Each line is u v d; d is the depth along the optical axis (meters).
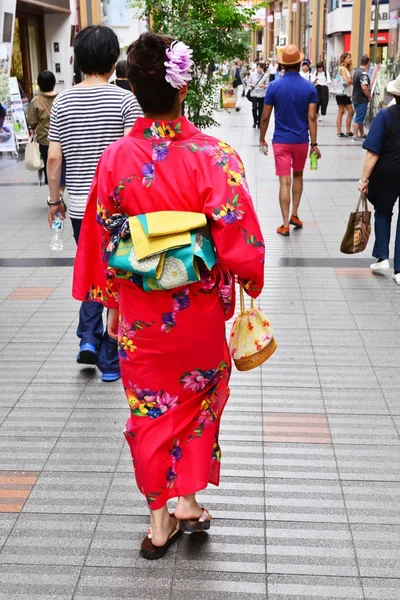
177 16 11.84
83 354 4.36
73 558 2.84
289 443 3.65
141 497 3.22
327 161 13.28
